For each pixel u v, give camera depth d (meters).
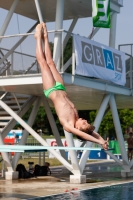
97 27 19.77
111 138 53.84
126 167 21.64
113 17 21.50
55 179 20.33
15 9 21.16
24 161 32.12
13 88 18.95
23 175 20.55
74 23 22.28
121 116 54.22
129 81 21.84
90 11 21.27
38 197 14.59
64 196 14.86
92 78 18.84
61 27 18.22
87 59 18.22
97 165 30.45
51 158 36.34
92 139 8.48
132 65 21.94
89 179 20.47
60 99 9.42
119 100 23.56
